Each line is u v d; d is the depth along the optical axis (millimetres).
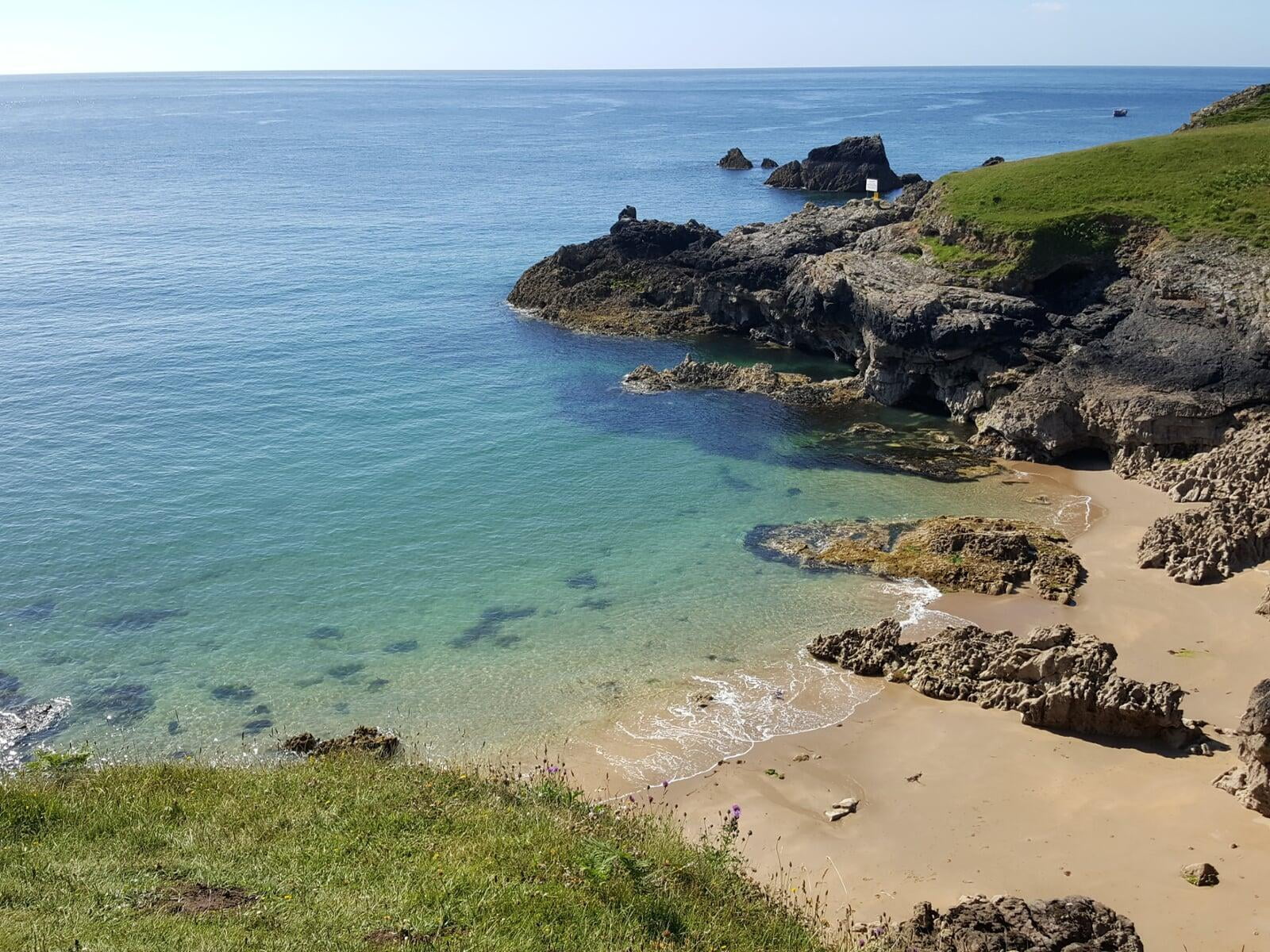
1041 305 63656
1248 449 48750
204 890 17219
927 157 188750
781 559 45562
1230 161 70562
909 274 69188
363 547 46781
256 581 43656
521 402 66562
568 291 90125
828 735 33000
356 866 18500
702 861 21344
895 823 28188
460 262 107750
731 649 38500
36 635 39219
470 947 15445
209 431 60312
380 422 62469
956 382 63250
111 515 49406
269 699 35469
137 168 182625
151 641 39000
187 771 24656
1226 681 34281
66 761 25656
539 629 40062
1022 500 51281
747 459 57188
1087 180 72812
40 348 74875
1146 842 26375
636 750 32344
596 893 17953
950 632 37375
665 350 79062
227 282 96625
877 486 53375
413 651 38531
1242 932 22453
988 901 22141
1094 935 20531
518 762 31500
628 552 46438
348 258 108438
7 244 112125
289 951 14906
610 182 166375
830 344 76188
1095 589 41594
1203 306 58438
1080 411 55375
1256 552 42500
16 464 54906
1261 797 26938
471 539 47750
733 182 167125
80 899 16516
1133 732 31547
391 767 25406
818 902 23297
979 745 31875
